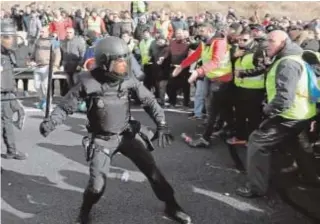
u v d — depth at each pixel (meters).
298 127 4.45
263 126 4.49
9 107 6.07
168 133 4.11
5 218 4.48
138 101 4.16
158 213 4.60
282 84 4.23
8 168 5.85
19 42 8.98
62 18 14.36
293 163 4.78
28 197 4.98
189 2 25.30
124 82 4.02
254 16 9.68
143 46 9.79
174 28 13.68
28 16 16.56
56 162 6.10
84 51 9.45
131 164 5.96
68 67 9.52
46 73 9.16
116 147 4.12
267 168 4.49
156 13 16.83
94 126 4.10
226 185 5.28
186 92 9.58
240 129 6.33
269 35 4.45
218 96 6.41
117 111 4.03
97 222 4.40
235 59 6.25
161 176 4.30
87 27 13.76
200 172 5.72
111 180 5.44
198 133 7.48
